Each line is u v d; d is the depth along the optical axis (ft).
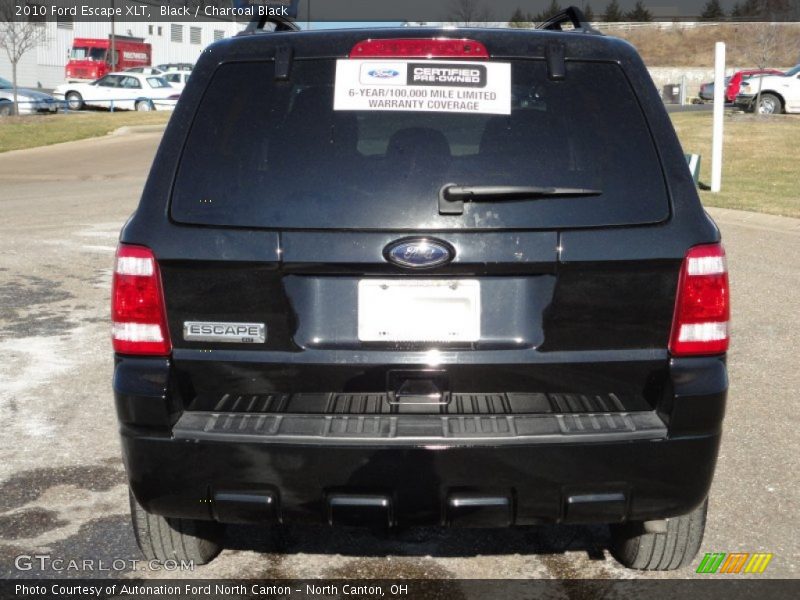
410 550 12.28
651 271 9.40
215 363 9.56
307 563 11.93
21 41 116.47
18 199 52.95
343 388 9.52
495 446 9.21
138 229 9.59
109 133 93.76
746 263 33.27
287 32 10.09
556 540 12.55
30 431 16.69
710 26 245.45
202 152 9.68
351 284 9.46
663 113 9.74
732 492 14.11
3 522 13.02
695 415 9.42
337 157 9.54
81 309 26.23
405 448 9.21
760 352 22.12
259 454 9.34
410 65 9.77
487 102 9.69
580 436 9.27
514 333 9.48
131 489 10.03
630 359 9.50
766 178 60.39
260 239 9.39
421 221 9.33
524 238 9.30
